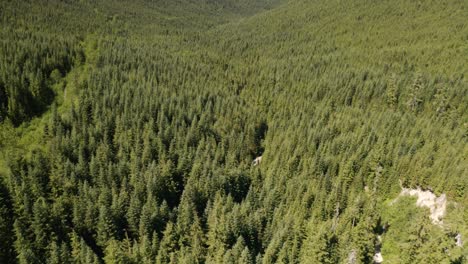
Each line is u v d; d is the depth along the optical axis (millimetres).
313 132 109500
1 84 116312
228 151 110250
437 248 52531
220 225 73938
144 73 142750
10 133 107875
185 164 96625
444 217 68375
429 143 91812
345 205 80812
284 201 88188
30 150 101438
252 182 99125
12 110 112625
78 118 110812
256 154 121938
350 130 111812
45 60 132375
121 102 115938
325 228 62625
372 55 176000
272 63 188625
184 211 79688
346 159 94375
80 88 126125
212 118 124625
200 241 75375
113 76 132125
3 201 78000
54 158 93000
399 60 167000
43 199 75250
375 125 106562
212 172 93875
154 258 70688
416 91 123438
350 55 182375
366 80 143375
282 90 154875
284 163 102375
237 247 67562
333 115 124875
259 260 65375
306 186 88500
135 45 185500
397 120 110000
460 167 75438
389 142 94062
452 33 180250
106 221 74750
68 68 137375
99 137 103875
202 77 156750
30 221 74250
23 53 131000
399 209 75875
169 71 151250
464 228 59844
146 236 71812
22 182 79438
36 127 112688
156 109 117688
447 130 100750
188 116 119812
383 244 70312
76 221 76562
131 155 98688
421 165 81500
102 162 95125
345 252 60312
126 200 82562
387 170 86188
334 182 90312
